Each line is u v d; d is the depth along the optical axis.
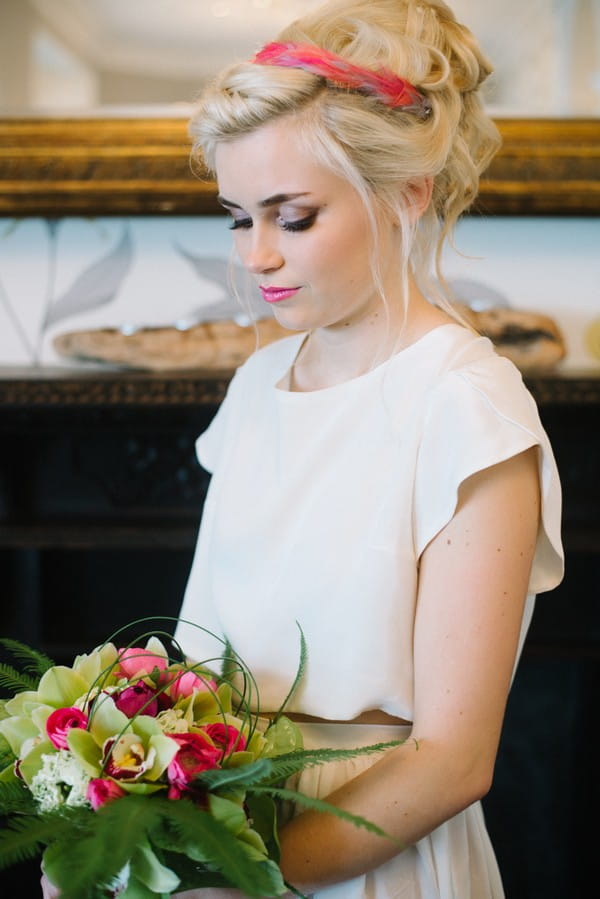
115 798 0.71
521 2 1.65
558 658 1.79
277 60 0.82
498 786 1.97
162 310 1.78
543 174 1.66
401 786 0.79
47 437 1.82
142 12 1.67
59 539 1.73
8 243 1.78
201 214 1.70
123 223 1.77
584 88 1.67
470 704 0.79
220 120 0.82
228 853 0.66
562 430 1.77
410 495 0.85
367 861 0.81
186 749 0.74
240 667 0.93
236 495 0.99
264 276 0.87
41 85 1.69
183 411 1.69
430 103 0.86
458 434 0.83
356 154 0.82
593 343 1.76
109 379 1.67
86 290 1.78
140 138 1.69
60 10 1.67
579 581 1.85
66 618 1.90
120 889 0.73
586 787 1.91
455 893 0.90
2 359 1.80
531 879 1.97
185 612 1.08
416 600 0.86
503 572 0.81
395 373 0.90
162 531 1.74
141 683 0.81
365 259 0.86
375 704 0.87
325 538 0.89
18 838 0.65
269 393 1.03
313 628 0.89
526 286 1.76
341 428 0.91
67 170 1.69
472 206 1.66
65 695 0.84
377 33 0.85
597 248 1.75
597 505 1.79
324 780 0.88
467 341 0.89
